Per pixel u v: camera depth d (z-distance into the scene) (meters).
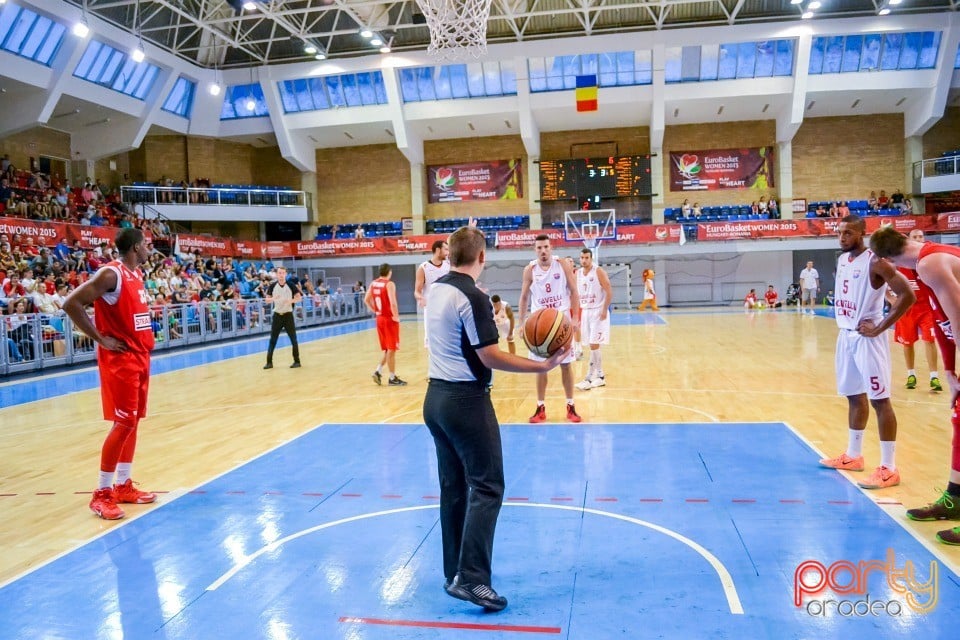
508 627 2.54
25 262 14.20
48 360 12.25
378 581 3.01
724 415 6.48
